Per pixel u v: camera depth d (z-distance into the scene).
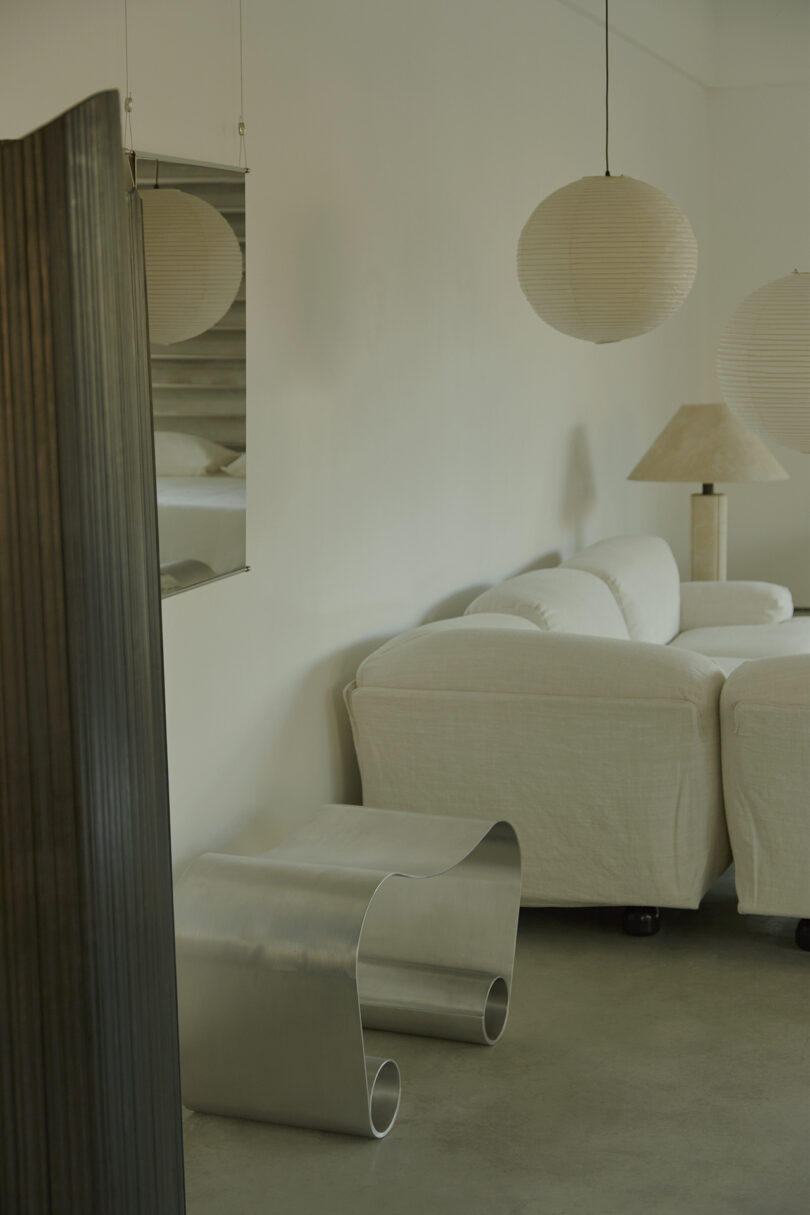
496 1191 2.30
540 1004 3.06
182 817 2.93
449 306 4.29
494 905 2.96
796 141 7.24
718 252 7.48
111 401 1.13
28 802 1.13
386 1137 2.50
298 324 3.34
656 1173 2.34
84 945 1.13
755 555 7.59
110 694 1.13
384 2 3.77
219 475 2.89
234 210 2.94
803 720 3.10
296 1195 2.31
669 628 5.30
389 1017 2.95
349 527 3.68
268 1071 2.49
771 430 3.85
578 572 4.65
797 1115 2.54
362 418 3.73
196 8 2.81
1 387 1.09
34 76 2.29
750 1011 2.99
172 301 2.64
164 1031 1.22
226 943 2.46
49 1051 1.15
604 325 3.85
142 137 2.60
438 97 4.14
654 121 6.41
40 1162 1.17
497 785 3.37
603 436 5.95
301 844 2.81
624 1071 2.73
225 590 3.07
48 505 1.10
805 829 3.15
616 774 3.26
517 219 4.82
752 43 7.18
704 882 3.31
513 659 3.34
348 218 3.58
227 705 3.10
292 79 3.26
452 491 4.38
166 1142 1.23
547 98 5.06
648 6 6.12
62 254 1.08
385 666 3.46
